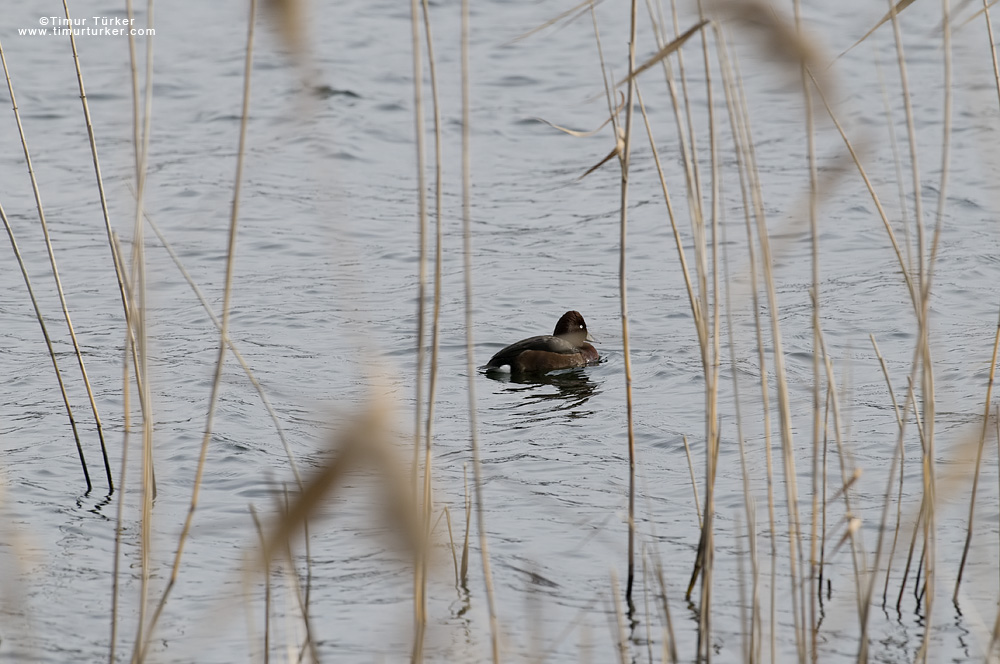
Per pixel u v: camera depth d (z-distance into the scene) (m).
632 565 9.02
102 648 8.30
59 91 35.00
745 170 8.20
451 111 33.41
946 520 10.16
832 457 12.16
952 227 23.30
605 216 25.33
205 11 44.66
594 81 36.25
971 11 32.75
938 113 31.73
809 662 8.00
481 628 8.57
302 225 24.38
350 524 10.21
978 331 17.20
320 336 18.00
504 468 12.45
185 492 11.55
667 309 19.39
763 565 9.63
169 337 17.97
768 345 17.06
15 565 9.62
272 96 34.59
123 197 26.06
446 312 19.62
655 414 14.38
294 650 7.15
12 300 19.81
